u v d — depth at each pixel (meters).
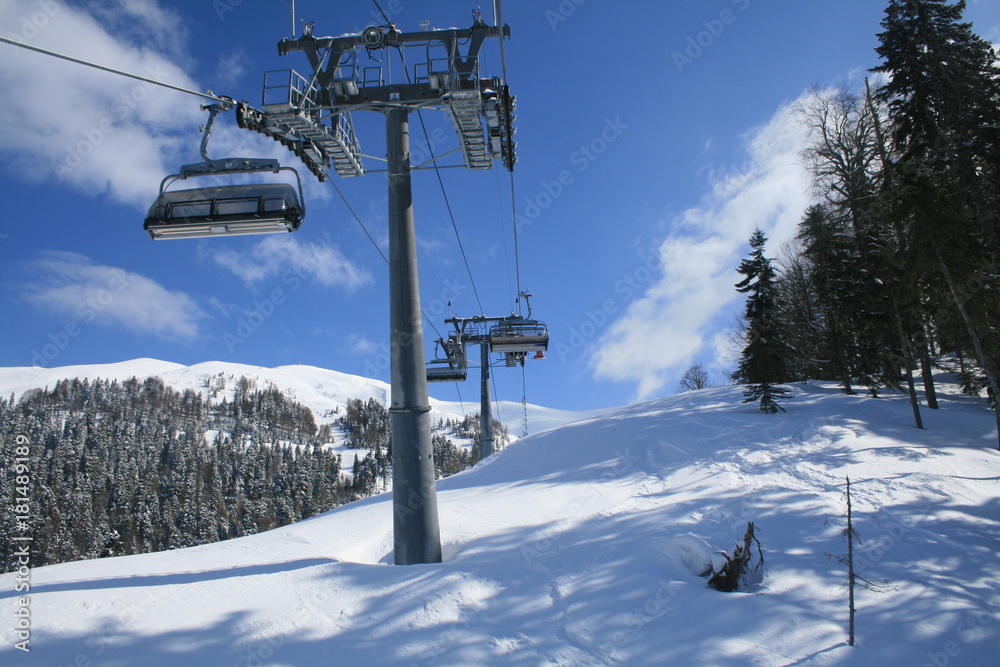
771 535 11.42
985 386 28.06
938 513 12.97
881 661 7.11
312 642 6.89
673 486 15.73
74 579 8.52
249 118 9.01
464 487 20.28
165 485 113.94
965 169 22.67
